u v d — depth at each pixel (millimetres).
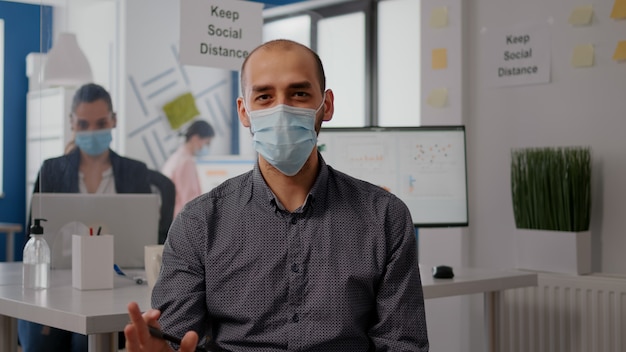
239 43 3166
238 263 1535
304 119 1522
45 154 5477
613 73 3367
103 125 3754
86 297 2143
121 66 5449
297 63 1529
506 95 3752
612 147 3371
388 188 3006
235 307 1529
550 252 3385
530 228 3471
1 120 6320
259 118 1531
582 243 3322
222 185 1618
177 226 1584
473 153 3889
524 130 3688
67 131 5219
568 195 3316
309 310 1516
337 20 5246
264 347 1523
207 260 1543
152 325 1331
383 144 3016
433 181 3021
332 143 2998
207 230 1553
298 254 1536
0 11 6289
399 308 1548
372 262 1546
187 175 5430
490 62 3801
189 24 3029
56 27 5195
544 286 3367
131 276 2555
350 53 5195
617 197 3352
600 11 3402
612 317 3184
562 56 3541
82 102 3738
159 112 5492
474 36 3865
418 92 4887
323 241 1547
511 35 3717
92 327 1816
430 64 3969
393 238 1580
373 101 5094
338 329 1508
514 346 3482
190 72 5535
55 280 2496
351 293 1527
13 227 5312
